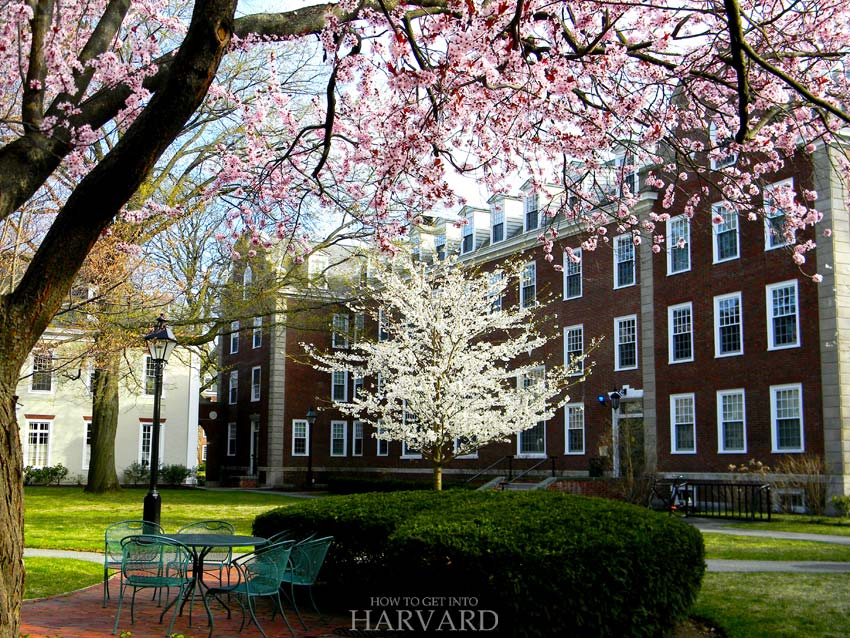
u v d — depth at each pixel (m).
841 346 21.95
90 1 9.25
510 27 7.11
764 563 12.57
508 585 6.95
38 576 11.40
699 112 9.88
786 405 23.48
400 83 7.45
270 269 24.73
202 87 5.29
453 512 8.49
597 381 30.17
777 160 10.24
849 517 20.59
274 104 9.25
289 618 9.16
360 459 43.44
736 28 5.86
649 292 28.31
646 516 8.01
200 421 49.81
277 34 7.38
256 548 9.57
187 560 8.74
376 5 7.61
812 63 8.92
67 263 5.42
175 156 23.92
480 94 8.30
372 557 9.20
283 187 10.09
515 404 18.75
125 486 40.50
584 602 6.92
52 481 38.62
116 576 11.75
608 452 27.83
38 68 6.18
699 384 26.27
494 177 9.95
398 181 10.01
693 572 7.60
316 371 44.47
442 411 17.52
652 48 8.16
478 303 19.33
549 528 7.50
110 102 6.80
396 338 20.27
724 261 25.72
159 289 21.83
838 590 9.88
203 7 5.18
